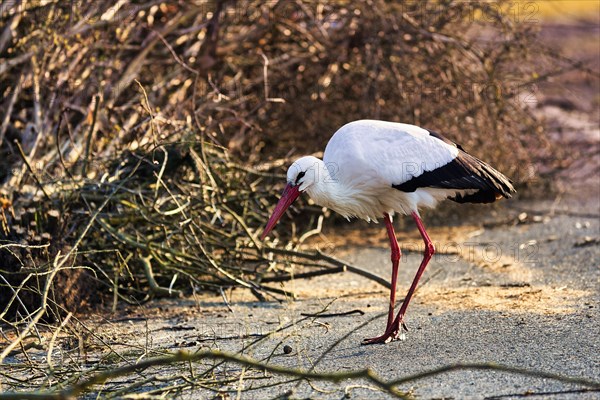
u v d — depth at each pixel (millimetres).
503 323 9234
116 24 14172
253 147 14945
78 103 13734
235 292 11578
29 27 13570
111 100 13609
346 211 10242
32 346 8453
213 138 12828
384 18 14594
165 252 11273
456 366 6336
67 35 13352
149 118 12242
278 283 11898
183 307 10773
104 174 11664
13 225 10477
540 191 17156
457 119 15211
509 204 16609
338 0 15164
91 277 10680
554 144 17688
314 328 9555
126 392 7215
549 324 9078
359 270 11398
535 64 16172
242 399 7203
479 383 7336
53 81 13477
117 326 9898
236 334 9391
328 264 12938
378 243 14195
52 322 9992
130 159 11977
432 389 7246
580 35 29016
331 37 15430
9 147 12805
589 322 9094
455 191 10328
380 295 11055
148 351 8344
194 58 14828
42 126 12891
